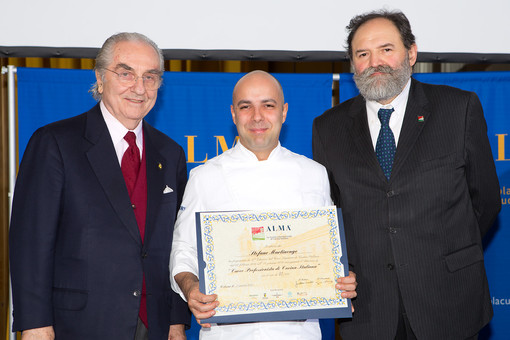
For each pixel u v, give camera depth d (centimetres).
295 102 328
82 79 318
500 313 327
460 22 353
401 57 231
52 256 204
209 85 327
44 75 315
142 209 216
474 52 354
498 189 238
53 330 204
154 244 215
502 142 327
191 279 202
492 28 353
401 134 229
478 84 326
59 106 317
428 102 236
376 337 221
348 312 198
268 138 211
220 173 218
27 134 315
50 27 339
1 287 330
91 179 210
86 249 204
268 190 215
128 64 214
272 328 202
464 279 222
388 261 223
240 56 344
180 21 345
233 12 347
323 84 328
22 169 210
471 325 223
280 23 349
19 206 206
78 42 341
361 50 234
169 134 326
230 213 201
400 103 236
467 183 233
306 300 198
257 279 197
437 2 352
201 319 192
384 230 224
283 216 203
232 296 195
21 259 201
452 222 223
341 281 199
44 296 200
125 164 219
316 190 220
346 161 235
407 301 219
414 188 222
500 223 327
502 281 327
